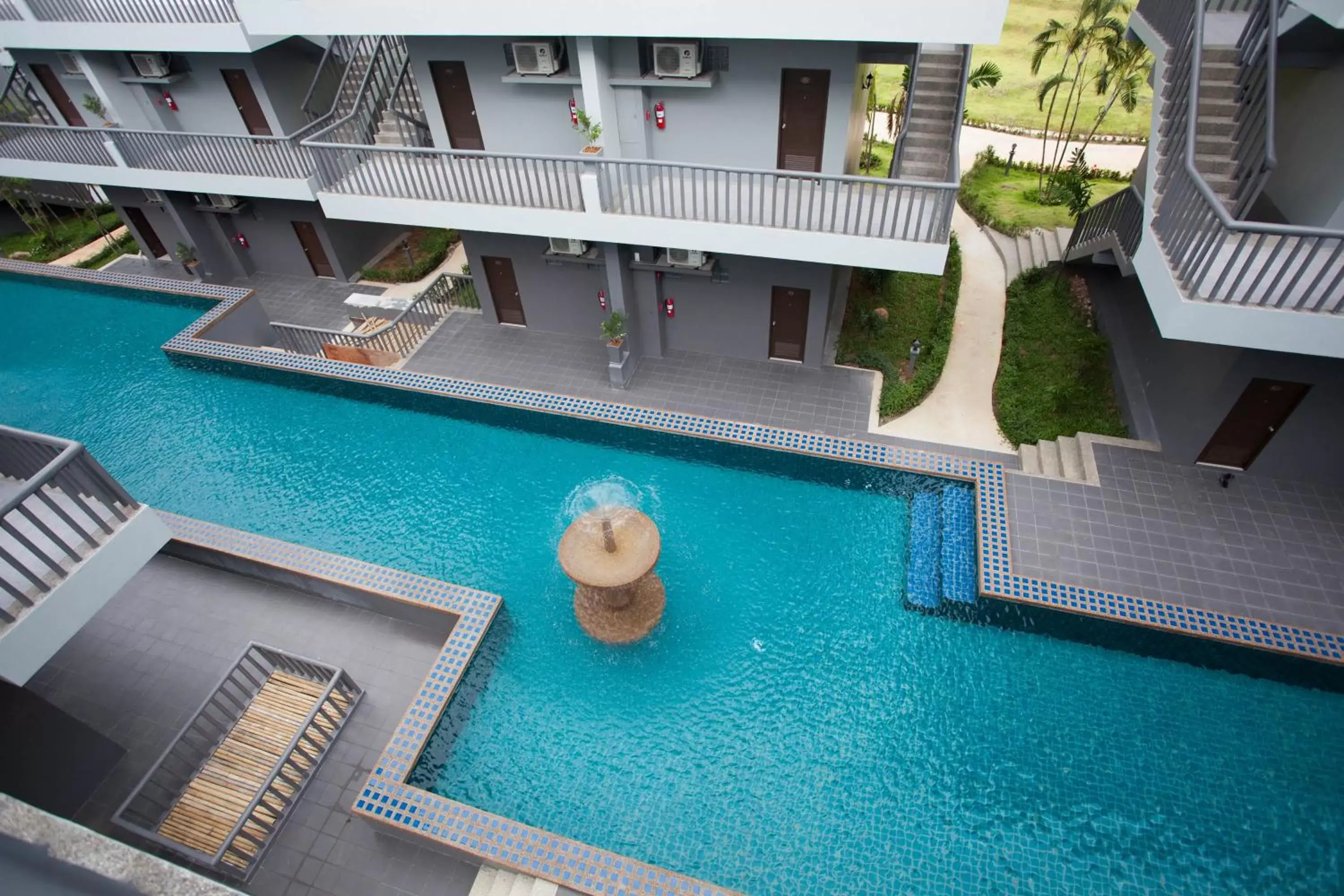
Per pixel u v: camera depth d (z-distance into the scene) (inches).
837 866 315.3
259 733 350.9
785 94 433.1
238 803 327.9
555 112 482.3
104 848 60.9
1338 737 342.0
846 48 400.5
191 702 376.2
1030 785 334.3
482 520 469.7
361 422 549.6
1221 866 306.0
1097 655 379.6
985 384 530.9
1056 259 625.3
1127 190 498.9
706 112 451.2
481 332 614.9
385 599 402.0
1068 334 555.8
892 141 913.5
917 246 402.9
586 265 544.4
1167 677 368.2
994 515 416.2
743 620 406.0
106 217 855.1
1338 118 365.4
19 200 828.0
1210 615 362.9
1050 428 479.8
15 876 60.4
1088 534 403.5
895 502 466.6
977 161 836.0
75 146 607.5
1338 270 326.6
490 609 393.7
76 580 274.7
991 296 623.8
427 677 369.7
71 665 392.5
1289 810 319.9
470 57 467.5
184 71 600.4
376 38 603.2
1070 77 1043.3
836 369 551.5
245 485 503.2
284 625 410.3
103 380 601.0
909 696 369.7
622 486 486.9
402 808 319.0
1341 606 363.6
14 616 260.1
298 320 669.3
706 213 430.9
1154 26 446.9
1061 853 314.0
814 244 419.2
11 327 663.1
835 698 370.9
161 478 510.9
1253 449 416.2
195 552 438.3
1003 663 379.2
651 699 374.6
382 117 583.8
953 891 306.8
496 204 472.1
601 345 590.6
